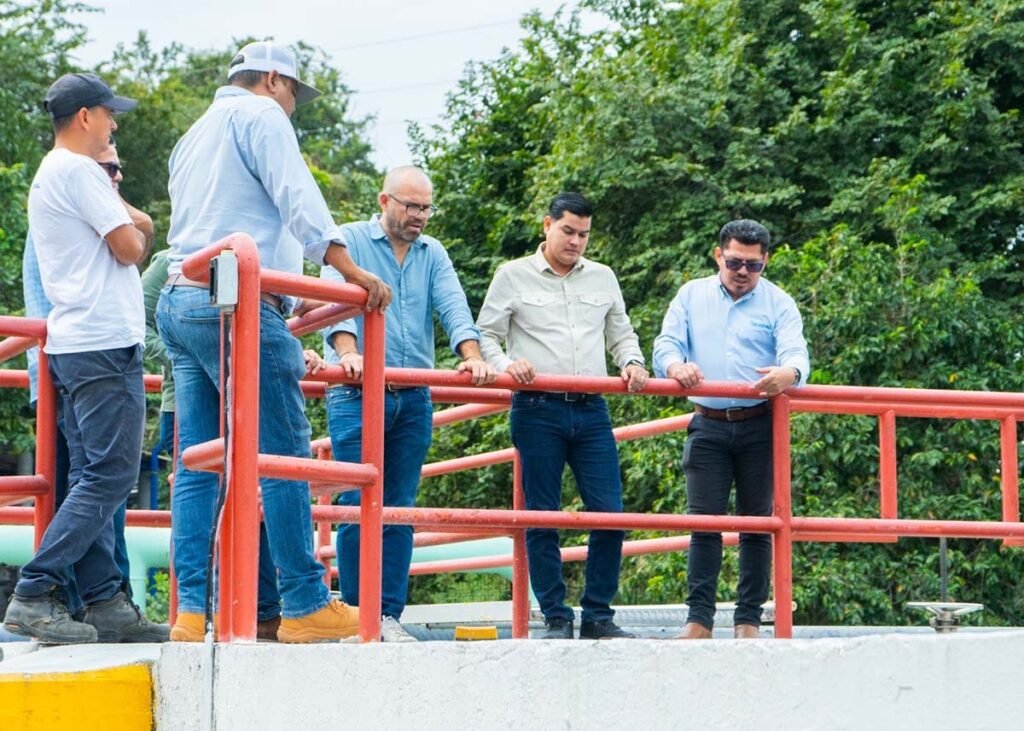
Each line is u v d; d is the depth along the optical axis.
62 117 4.55
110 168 5.12
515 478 5.86
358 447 5.08
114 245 4.31
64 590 4.34
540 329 5.64
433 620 9.31
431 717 3.08
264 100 4.28
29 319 4.39
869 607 12.01
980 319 12.94
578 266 5.75
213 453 3.56
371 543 3.76
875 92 14.90
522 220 16.73
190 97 27.94
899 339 12.61
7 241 16.36
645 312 14.11
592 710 2.91
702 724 2.86
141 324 4.43
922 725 2.82
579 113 15.70
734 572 12.30
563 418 5.49
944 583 7.24
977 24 14.63
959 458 12.41
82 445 4.32
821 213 14.59
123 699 3.55
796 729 2.82
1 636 6.10
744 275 5.61
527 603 5.89
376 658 3.17
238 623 3.44
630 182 14.90
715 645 2.87
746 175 15.03
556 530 5.52
